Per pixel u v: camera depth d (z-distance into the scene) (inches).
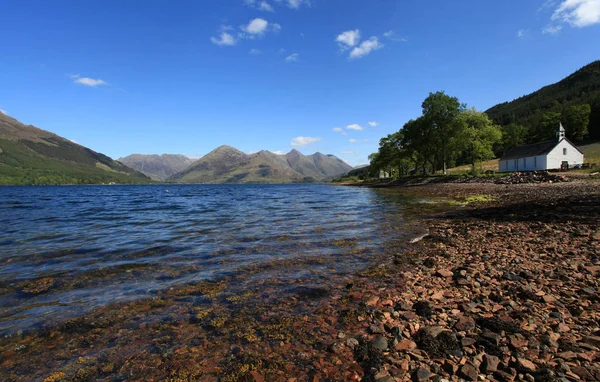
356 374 156.9
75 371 166.2
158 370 165.3
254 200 1754.4
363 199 1505.9
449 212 821.2
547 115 5265.8
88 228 677.3
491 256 361.7
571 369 150.0
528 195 1134.4
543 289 253.8
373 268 341.7
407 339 188.5
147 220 820.0
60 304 254.7
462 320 206.8
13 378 160.9
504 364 157.8
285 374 158.9
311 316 225.6
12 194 2849.4
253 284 297.9
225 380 155.0
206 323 218.5
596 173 1675.7
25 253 433.1
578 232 444.1
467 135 2448.3
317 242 485.1
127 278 320.8
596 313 206.2
